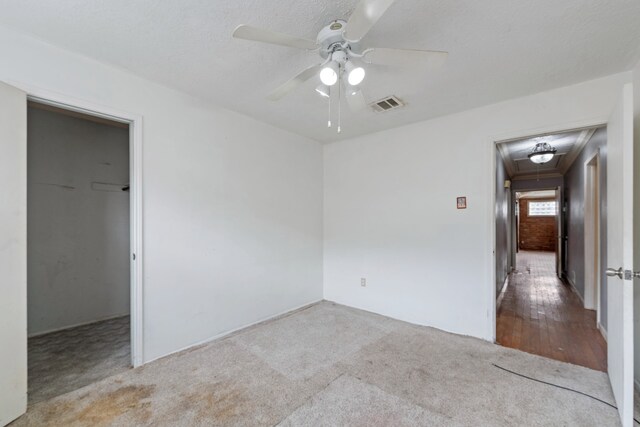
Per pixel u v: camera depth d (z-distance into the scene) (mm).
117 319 3568
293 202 3760
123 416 1756
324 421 1713
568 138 3902
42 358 2504
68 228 3312
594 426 1665
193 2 1540
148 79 2398
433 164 3205
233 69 2244
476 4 1535
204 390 2018
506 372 2244
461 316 3008
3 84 1701
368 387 2049
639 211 2061
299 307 3838
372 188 3723
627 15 1601
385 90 2535
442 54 1555
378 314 3607
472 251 2947
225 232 2988
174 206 2592
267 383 2100
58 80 1965
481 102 2783
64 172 3295
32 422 1707
